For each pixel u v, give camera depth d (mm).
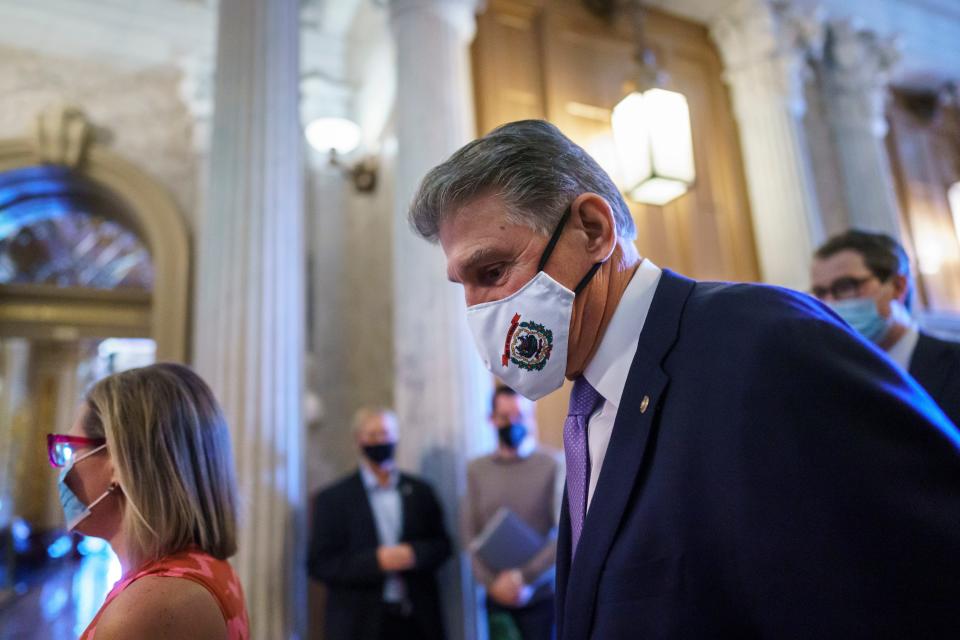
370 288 4988
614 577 745
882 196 5285
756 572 653
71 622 6637
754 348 727
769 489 662
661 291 889
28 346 13938
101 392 1236
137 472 1152
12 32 4953
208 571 1116
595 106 4352
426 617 2881
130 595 1024
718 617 681
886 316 1623
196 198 5156
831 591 612
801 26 4996
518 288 887
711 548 694
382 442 3090
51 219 7961
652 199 3340
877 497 614
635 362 843
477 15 4121
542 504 2945
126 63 5238
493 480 3012
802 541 633
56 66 5070
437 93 3561
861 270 1645
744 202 4734
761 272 4602
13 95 4941
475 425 3266
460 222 906
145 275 9148
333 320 4949
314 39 5367
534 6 4324
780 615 634
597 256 888
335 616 2828
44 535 12086
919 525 596
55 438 1238
